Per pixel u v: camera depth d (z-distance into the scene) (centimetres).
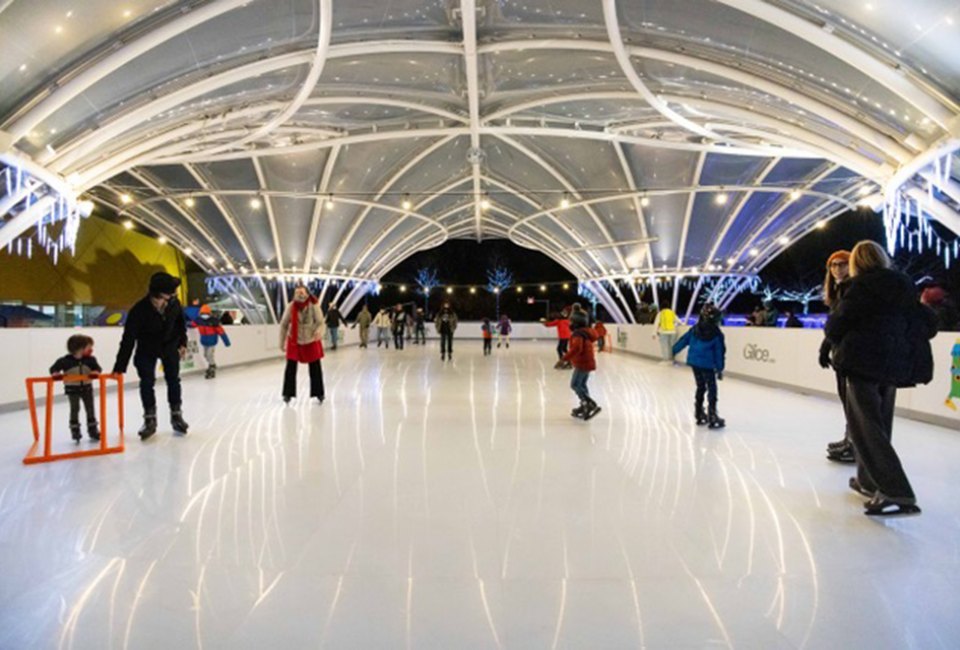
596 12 1216
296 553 355
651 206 2938
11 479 512
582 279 3884
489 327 2370
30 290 2594
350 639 261
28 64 914
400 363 1877
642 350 2234
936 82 930
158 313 675
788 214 2959
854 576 326
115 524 404
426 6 1248
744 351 1358
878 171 1349
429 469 550
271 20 1107
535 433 723
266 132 1694
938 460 591
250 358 1839
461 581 318
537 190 2997
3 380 873
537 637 263
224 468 552
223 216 2845
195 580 319
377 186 2758
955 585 315
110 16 911
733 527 401
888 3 838
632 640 261
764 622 277
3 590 308
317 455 605
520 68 1588
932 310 433
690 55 1221
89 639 261
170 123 1388
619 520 414
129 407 928
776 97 1245
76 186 1317
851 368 424
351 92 1673
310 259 3138
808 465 568
